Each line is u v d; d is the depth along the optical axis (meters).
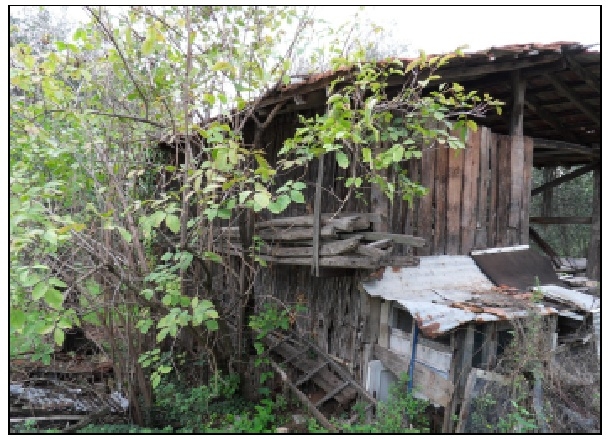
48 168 5.78
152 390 6.81
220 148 4.43
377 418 5.25
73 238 5.32
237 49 5.50
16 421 6.18
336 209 6.43
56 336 4.16
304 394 6.45
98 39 5.33
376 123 5.10
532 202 14.37
